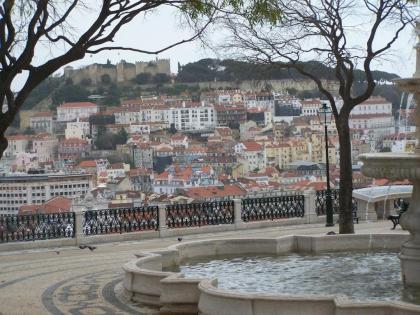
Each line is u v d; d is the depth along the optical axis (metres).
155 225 24.30
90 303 12.47
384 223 25.69
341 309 9.05
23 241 22.14
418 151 12.31
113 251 20.78
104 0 11.05
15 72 10.59
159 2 11.49
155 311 11.65
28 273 16.78
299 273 14.14
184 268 15.21
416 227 12.13
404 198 27.88
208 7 12.15
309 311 9.46
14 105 10.59
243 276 14.02
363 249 17.08
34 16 10.70
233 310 9.90
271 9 12.24
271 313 9.63
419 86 12.06
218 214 25.53
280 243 16.91
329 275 13.77
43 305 12.40
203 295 10.54
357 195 27.42
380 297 11.55
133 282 12.51
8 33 10.67
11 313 11.69
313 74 24.00
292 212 27.06
